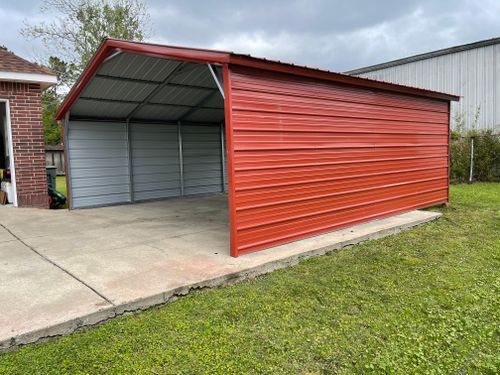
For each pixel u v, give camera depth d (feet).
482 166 41.70
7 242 16.44
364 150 19.39
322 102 16.93
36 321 8.65
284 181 15.37
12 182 25.54
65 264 13.05
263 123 14.47
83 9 65.57
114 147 29.48
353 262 14.16
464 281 12.17
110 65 20.53
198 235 17.67
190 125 34.40
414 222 20.03
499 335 8.91
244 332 8.89
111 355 7.88
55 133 74.64
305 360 7.83
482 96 44.34
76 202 27.43
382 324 9.33
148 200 31.50
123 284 10.98
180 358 7.82
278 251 14.44
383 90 20.38
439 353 8.12
